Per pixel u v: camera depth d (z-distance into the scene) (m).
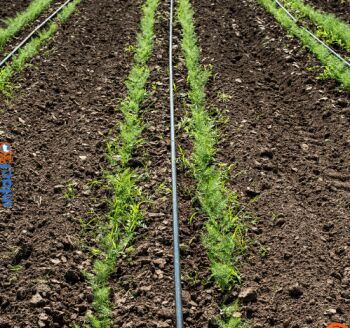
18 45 4.19
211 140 3.11
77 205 2.75
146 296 2.41
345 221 2.68
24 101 3.41
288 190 2.85
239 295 2.41
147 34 4.51
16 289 2.41
